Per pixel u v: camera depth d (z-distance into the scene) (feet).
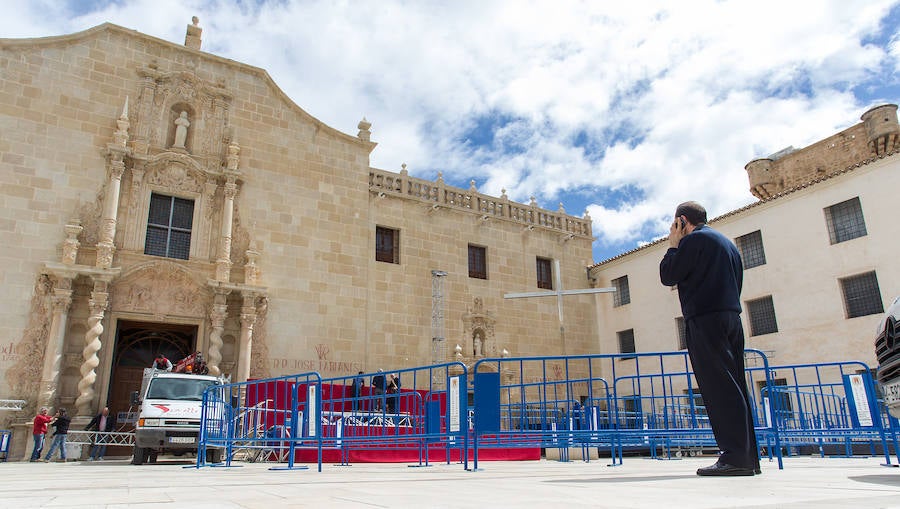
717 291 19.45
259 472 30.89
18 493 16.57
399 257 86.58
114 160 68.23
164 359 57.77
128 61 72.74
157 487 19.11
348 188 83.71
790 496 11.71
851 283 69.97
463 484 18.19
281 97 81.25
